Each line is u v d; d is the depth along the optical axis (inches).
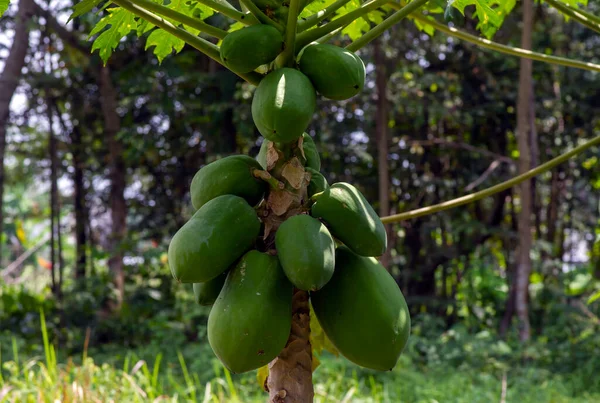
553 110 510.6
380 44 435.8
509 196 571.8
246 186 79.4
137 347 444.5
